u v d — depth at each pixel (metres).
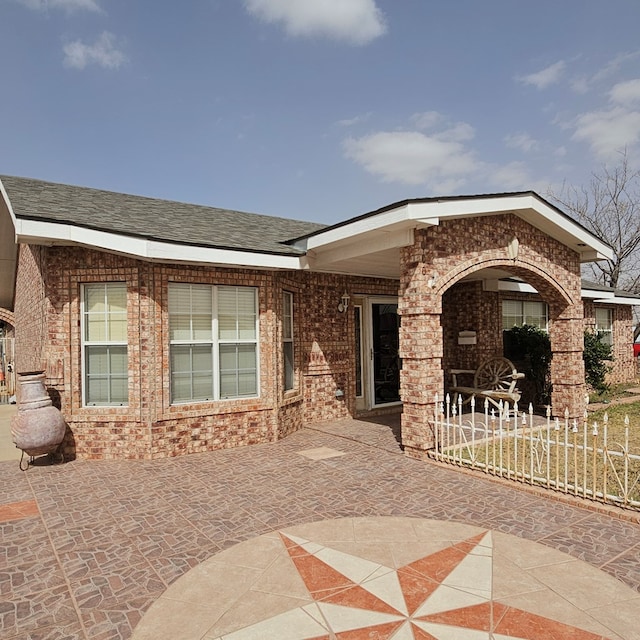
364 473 6.76
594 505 5.24
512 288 13.03
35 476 6.88
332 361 10.85
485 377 11.92
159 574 3.95
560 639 2.99
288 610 3.38
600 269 28.70
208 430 8.24
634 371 19.83
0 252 13.91
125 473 6.96
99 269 7.74
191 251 7.43
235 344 8.75
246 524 4.99
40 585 3.81
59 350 7.73
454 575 3.84
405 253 7.46
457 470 6.76
